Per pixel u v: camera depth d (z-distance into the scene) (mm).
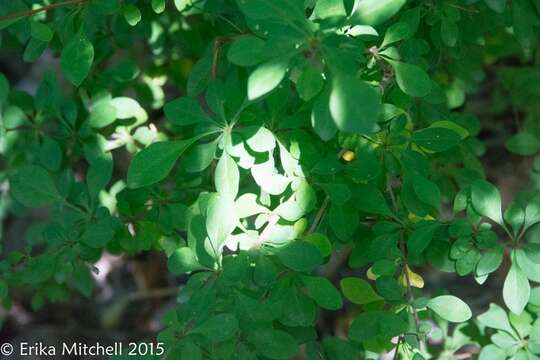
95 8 538
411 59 535
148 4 613
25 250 581
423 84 488
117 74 618
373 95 412
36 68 985
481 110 843
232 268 485
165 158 487
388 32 502
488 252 514
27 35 576
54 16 597
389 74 525
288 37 442
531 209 513
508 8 564
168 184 633
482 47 621
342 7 462
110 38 627
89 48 501
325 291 506
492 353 532
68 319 891
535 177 610
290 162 504
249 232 497
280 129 523
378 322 516
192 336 502
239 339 511
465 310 511
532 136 608
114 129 616
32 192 558
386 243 529
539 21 562
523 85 678
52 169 582
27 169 558
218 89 503
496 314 535
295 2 448
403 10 554
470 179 589
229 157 490
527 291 508
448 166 592
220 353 503
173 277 904
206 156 498
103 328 884
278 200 534
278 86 513
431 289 816
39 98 593
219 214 484
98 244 546
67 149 608
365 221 558
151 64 672
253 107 520
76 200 572
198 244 489
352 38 479
